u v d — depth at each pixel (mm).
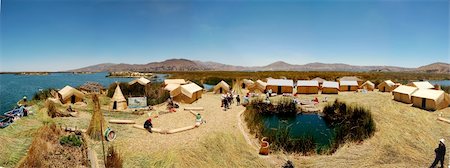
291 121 31094
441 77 122438
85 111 29797
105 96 42969
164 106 34688
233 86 55156
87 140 19203
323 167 17594
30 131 19594
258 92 49062
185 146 18172
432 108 31781
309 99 41625
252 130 24219
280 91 48531
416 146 20500
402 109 31719
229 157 18375
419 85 45500
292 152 20344
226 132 22359
